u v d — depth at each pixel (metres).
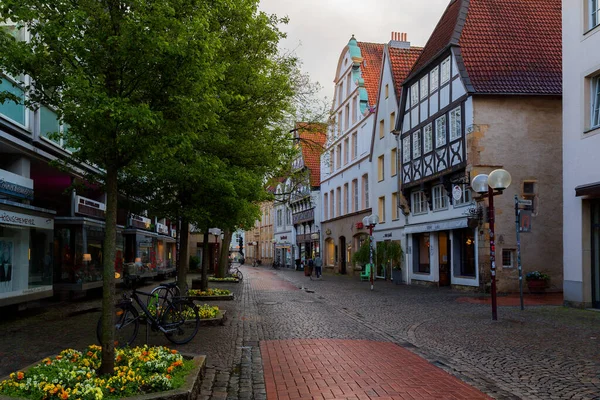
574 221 15.29
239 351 8.80
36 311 15.00
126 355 6.52
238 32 13.48
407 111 28.81
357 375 7.10
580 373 7.24
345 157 43.59
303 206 56.53
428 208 26.73
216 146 13.45
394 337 10.48
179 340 9.29
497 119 21.72
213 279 29.44
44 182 18.83
